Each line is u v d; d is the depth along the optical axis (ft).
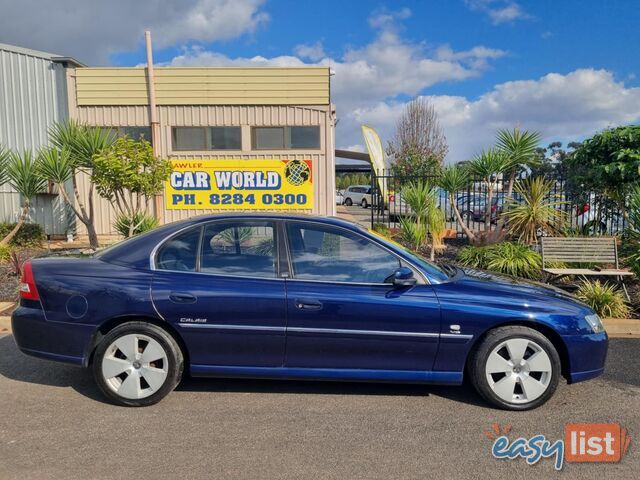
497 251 29.07
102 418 12.44
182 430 11.84
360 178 174.81
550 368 12.92
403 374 13.09
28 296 13.34
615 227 34.91
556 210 33.12
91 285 13.05
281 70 42.11
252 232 13.71
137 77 41.86
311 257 13.52
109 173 28.76
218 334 12.95
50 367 15.99
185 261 13.47
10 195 41.91
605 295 21.79
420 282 13.26
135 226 30.96
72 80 42.06
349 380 13.20
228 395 13.88
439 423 12.32
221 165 42.55
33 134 41.78
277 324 12.88
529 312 12.95
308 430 11.89
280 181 42.83
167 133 42.32
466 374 14.14
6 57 40.83
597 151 32.04
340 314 12.80
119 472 10.04
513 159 34.78
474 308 12.87
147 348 13.00
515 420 12.53
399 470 10.22
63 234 42.86
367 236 13.76
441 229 33.86
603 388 14.61
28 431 11.75
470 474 10.10
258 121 42.42
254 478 9.86
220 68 41.96
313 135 42.78
